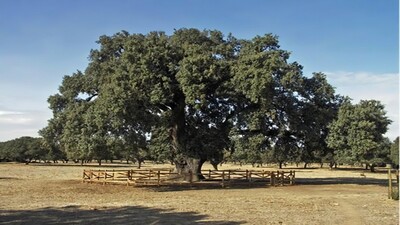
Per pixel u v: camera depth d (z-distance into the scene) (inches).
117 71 1221.1
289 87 1360.7
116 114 1132.5
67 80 1579.7
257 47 1309.1
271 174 1358.3
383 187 1302.9
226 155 1681.8
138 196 999.6
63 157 4532.5
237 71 1222.9
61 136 1540.4
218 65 1239.5
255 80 1147.9
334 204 823.7
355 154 1392.7
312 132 1414.9
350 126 1402.6
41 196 983.0
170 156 1440.7
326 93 1450.5
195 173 1401.3
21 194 1023.6
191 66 1190.3
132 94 1150.3
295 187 1288.1
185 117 1444.4
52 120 1578.5
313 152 1592.0
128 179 1298.0
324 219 626.2
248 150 1505.9
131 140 1229.1
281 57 1344.7
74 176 1995.6
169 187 1255.5
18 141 5024.6
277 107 1397.6
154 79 1230.9
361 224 584.1
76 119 1325.0
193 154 1382.9
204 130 1411.2
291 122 1406.3
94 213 688.4
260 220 614.5
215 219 623.2
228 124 1437.0
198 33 1464.1
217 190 1175.0
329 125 1422.2
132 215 665.0
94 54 1551.4
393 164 3314.5
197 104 1206.3
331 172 3019.2
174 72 1253.1
